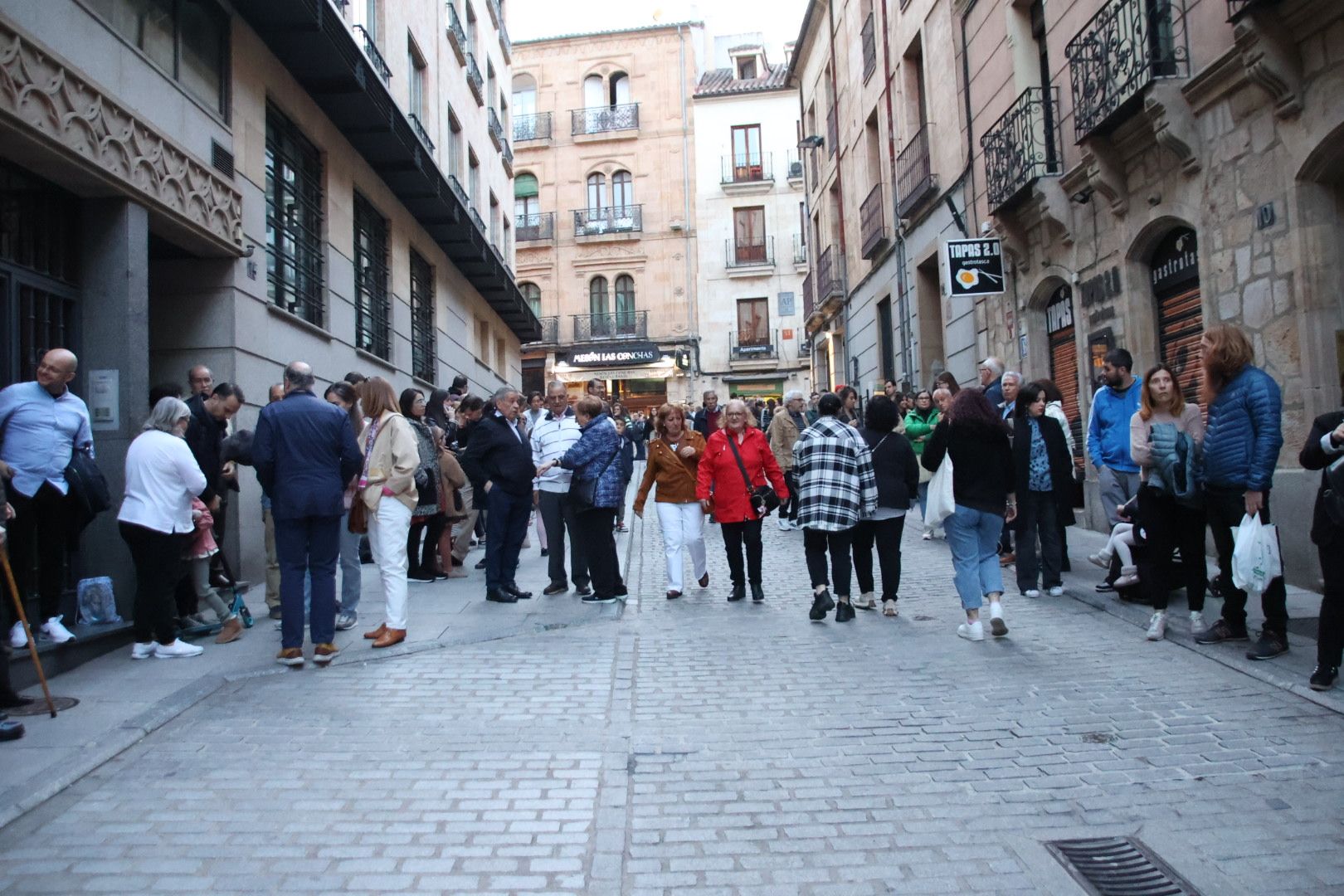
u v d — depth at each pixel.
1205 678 5.58
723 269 40.44
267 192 10.41
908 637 6.88
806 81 28.84
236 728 4.96
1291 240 7.43
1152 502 6.47
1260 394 5.71
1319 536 5.07
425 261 18.02
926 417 12.22
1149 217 9.51
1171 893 3.19
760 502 8.45
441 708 5.32
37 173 6.53
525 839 3.66
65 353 5.97
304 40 10.01
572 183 41.25
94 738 4.67
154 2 7.89
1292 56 7.23
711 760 4.50
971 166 14.35
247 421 9.31
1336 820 3.68
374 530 6.91
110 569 7.04
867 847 3.57
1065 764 4.34
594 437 8.25
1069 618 7.26
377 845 3.61
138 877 3.34
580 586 8.88
